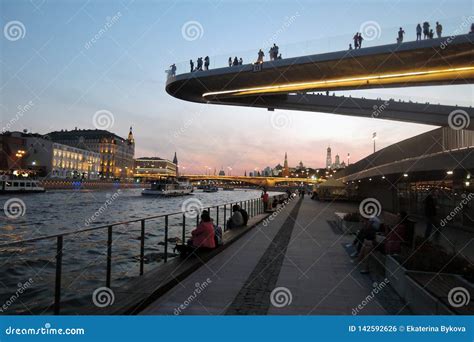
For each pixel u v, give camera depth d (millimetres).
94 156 160875
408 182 25469
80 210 55969
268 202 28859
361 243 10398
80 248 18406
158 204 75875
